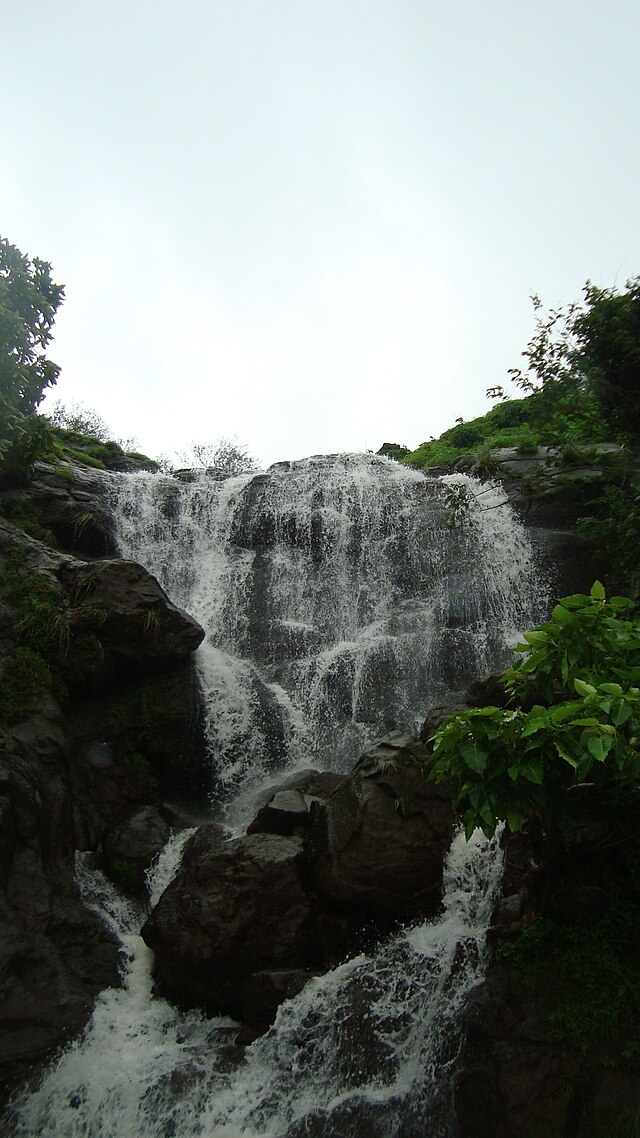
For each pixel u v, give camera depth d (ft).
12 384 43.16
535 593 51.83
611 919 22.33
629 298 38.37
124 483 57.57
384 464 64.75
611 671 21.30
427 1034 22.67
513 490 57.62
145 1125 23.30
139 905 31.68
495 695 32.71
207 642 50.57
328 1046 23.49
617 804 22.56
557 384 39.68
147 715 37.76
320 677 46.78
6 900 27.14
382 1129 21.34
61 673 35.60
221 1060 24.39
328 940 26.43
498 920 24.06
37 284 47.01
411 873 26.22
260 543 58.39
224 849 28.37
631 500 40.81
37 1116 23.79
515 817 19.99
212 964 26.11
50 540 46.55
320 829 27.78
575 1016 20.75
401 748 28.30
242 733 41.45
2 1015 24.76
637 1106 19.03
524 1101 19.84
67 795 31.78
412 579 54.80
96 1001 26.96
